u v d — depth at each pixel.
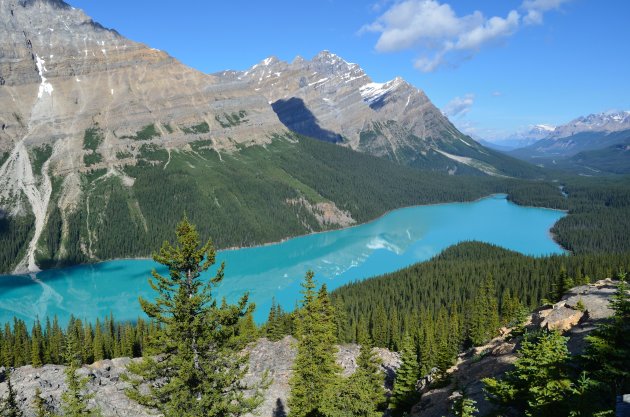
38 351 98.62
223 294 176.12
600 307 49.56
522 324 54.91
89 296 182.12
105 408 57.09
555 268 155.88
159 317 32.00
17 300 178.62
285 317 102.69
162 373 32.47
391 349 106.25
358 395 44.00
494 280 148.75
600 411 24.38
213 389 32.53
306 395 47.59
